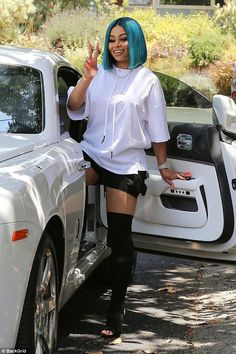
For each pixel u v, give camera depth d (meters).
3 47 6.14
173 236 5.74
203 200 5.61
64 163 5.07
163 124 5.57
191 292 7.19
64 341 5.71
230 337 5.74
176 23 22.16
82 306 6.64
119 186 5.52
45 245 4.51
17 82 5.63
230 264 5.81
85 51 19.08
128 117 5.51
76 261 5.45
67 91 6.12
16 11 19.25
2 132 5.30
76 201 5.24
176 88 6.38
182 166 5.70
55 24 20.39
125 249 5.60
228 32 22.17
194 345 5.69
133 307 6.65
